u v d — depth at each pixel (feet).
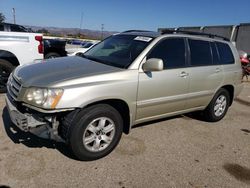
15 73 12.32
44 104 9.91
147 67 12.05
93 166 11.00
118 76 11.53
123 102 11.98
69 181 9.87
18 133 13.08
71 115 10.45
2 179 9.59
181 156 12.60
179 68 14.12
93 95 10.58
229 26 58.85
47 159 11.13
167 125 16.47
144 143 13.56
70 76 10.70
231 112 21.20
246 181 11.07
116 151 12.40
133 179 10.38
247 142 15.11
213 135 15.67
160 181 10.43
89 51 15.56
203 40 16.07
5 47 20.10
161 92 13.32
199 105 16.26
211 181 10.81
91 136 11.10
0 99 18.45
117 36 15.55
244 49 54.65
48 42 32.19
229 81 17.62
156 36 13.71
